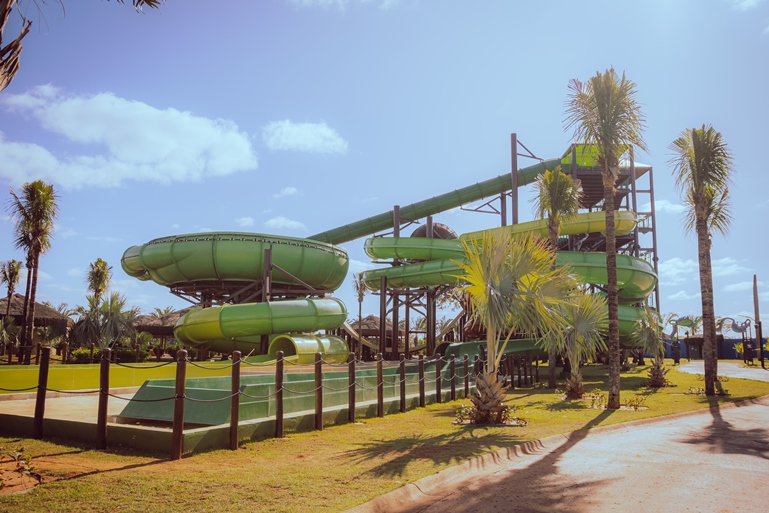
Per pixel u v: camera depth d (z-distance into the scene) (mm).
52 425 12047
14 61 6078
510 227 43719
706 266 25031
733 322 73000
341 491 7891
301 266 38688
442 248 46312
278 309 33344
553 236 29094
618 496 7719
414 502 7816
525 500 7645
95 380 19953
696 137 24719
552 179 29031
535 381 35438
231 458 10352
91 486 7941
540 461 10328
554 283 16266
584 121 20250
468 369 26672
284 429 13414
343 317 36906
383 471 9211
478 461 10211
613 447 11672
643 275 39625
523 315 15719
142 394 13852
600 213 41000
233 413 11336
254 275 38031
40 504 7074
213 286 39094
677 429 14273
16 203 36312
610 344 19844
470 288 16156
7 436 12188
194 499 7430
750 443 12062
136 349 48562
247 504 7219
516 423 15391
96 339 43906
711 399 22109
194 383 14859
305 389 15320
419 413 18438
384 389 19406
